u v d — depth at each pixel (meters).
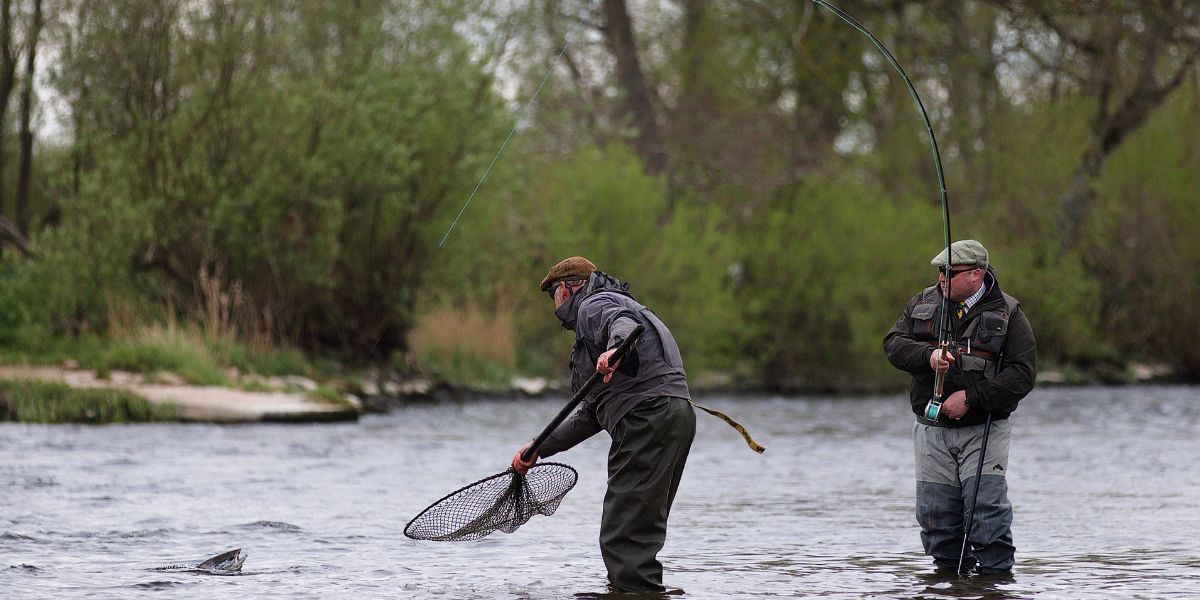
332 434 28.86
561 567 13.05
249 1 38.34
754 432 31.28
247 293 38.47
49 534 14.70
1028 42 55.62
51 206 45.19
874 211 51.16
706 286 47.97
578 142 54.28
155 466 21.67
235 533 15.02
